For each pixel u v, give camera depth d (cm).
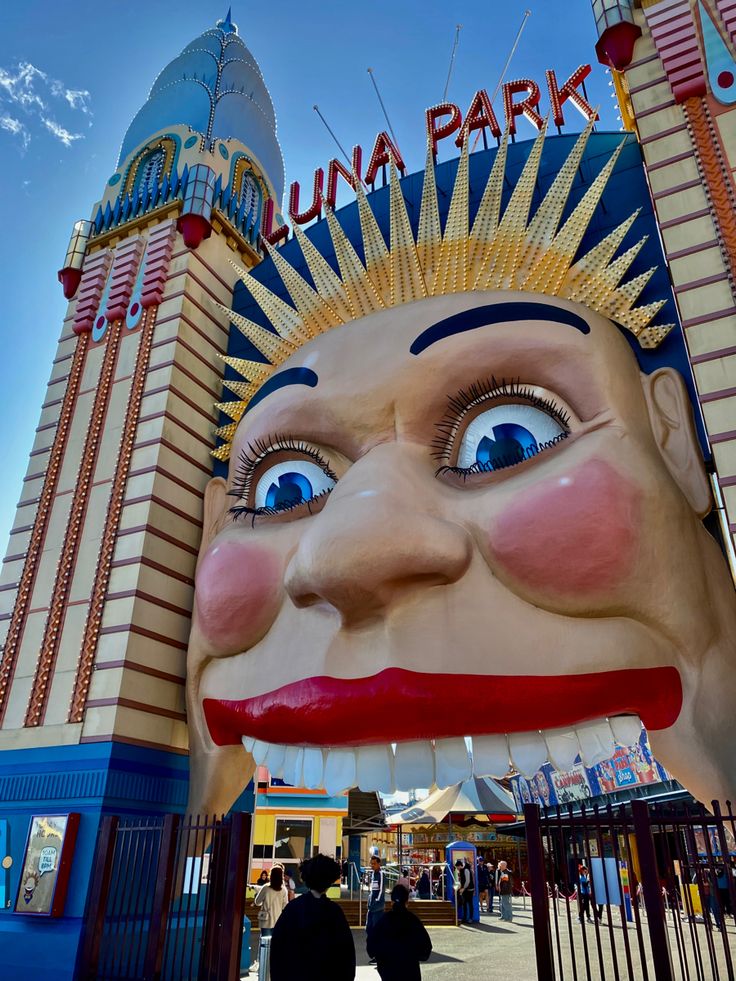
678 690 631
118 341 1190
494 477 707
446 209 1050
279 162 1513
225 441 1138
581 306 780
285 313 965
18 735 944
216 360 1189
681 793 1625
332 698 662
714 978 501
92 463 1096
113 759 858
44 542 1080
